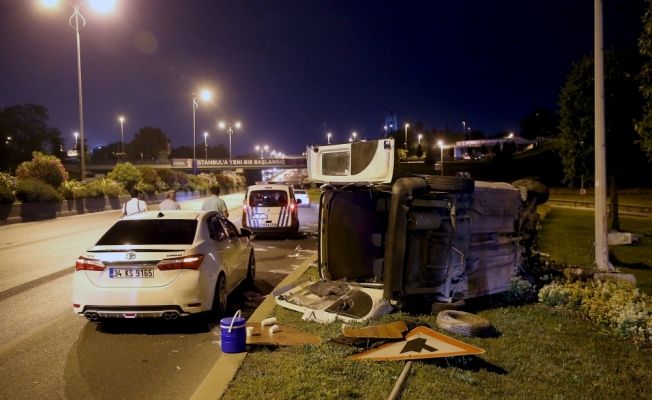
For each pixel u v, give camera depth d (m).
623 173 14.65
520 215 7.88
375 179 6.52
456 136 152.75
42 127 109.69
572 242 14.88
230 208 33.56
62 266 11.24
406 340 5.22
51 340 6.09
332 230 7.66
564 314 6.79
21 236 17.11
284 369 4.74
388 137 6.38
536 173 63.22
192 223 6.96
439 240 6.44
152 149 164.50
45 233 18.06
